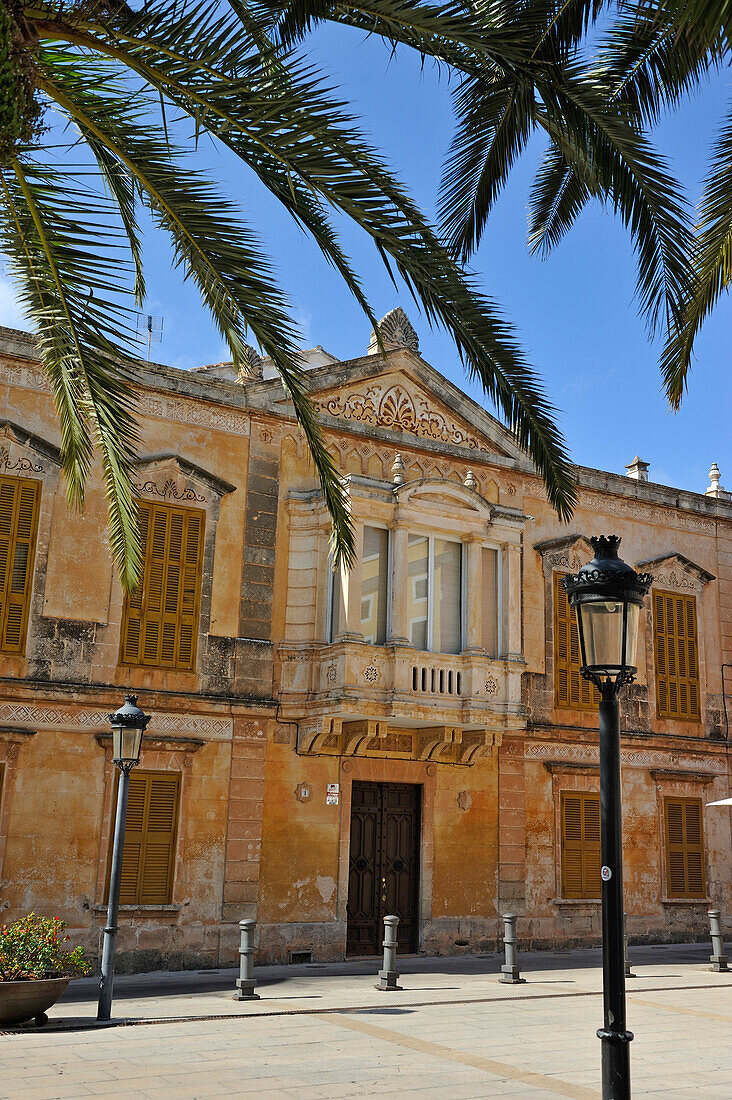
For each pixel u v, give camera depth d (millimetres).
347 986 14500
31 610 15820
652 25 8695
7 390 16219
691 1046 10797
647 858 22016
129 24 6469
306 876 17531
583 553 22625
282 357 8539
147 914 15898
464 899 19281
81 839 15562
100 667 16281
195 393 18047
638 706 22672
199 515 17781
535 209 13234
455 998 13469
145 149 7578
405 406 20750
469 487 19125
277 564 18422
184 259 8500
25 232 7805
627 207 8266
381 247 7570
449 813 19484
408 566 18406
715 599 24781
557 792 21016
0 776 15117
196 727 17016
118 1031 10602
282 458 18906
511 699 18703
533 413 8250
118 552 10906
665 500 24297
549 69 7664
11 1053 9297
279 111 6906
